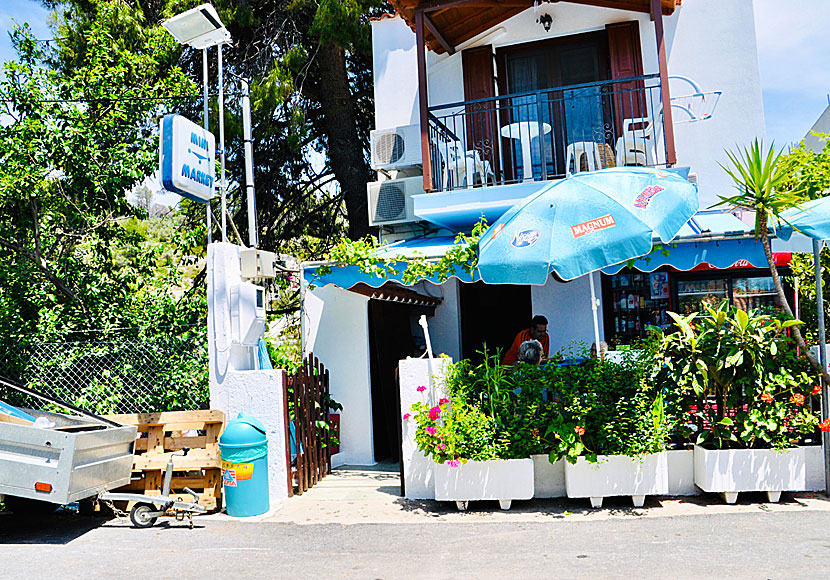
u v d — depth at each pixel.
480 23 12.02
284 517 7.34
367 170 17.25
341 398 10.21
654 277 10.46
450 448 7.18
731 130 10.95
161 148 7.97
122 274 11.41
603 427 7.12
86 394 8.94
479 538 6.35
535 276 6.57
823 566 5.21
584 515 6.95
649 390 7.28
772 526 6.30
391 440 10.32
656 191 6.84
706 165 10.99
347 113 16.62
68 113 10.42
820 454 7.40
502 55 12.33
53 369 9.11
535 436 7.25
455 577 5.33
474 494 7.27
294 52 14.85
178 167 7.91
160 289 11.31
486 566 5.56
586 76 11.88
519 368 7.41
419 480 7.86
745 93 10.95
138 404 9.00
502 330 12.14
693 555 5.59
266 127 15.34
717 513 6.80
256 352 8.94
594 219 6.58
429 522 6.95
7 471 6.45
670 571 5.24
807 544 5.75
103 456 6.93
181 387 9.01
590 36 11.85
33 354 9.09
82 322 10.45
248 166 8.95
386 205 12.13
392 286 10.17
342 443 10.17
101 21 12.28
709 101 11.07
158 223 14.48
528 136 10.77
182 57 15.47
